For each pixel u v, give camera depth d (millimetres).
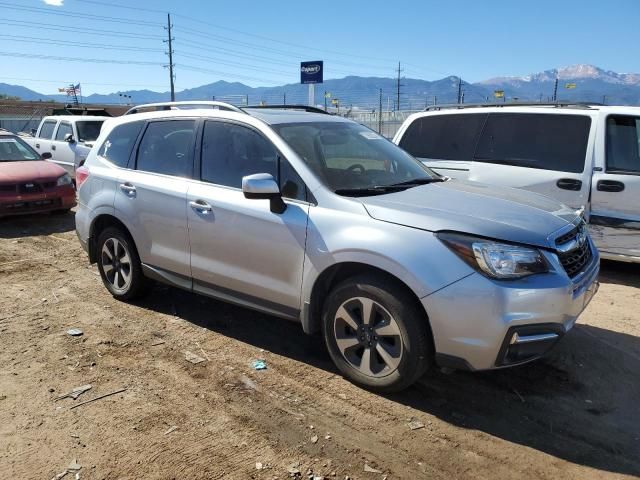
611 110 6141
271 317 4891
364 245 3375
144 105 5273
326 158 4023
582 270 3564
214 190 4230
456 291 3129
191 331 4574
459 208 3480
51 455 2920
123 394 3545
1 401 3441
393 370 3420
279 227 3783
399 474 2805
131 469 2811
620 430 3230
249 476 2766
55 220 9430
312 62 37781
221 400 3484
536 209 3662
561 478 2797
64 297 5395
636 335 4617
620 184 5953
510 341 3105
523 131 6641
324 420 3273
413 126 7527
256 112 4352
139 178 4797
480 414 3369
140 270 5004
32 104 54625
